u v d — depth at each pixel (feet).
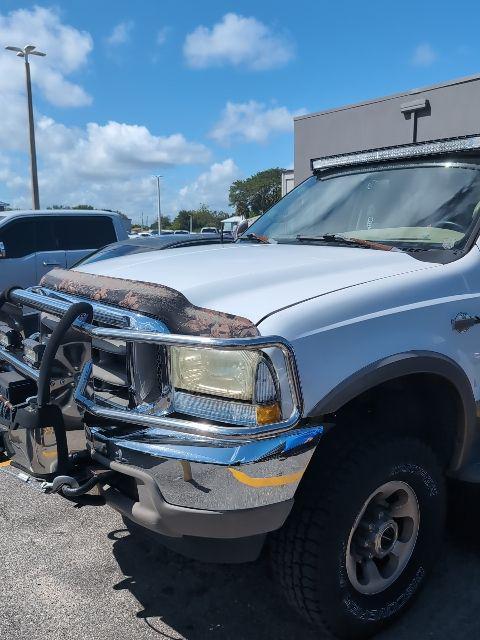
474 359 9.18
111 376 8.21
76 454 8.24
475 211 10.17
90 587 9.77
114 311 7.93
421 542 9.07
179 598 9.54
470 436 9.32
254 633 8.75
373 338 7.82
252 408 6.93
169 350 7.45
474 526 10.64
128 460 7.51
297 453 7.06
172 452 7.04
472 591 9.68
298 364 7.15
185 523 7.17
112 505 7.98
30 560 10.49
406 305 8.36
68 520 11.91
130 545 11.01
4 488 13.34
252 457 6.77
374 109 47.73
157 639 8.60
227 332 7.04
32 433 8.36
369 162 12.73
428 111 43.62
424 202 11.06
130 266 9.71
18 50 71.51
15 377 9.41
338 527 7.68
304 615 8.16
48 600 9.42
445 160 11.37
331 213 12.45
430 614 9.14
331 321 7.55
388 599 8.69
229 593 9.68
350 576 8.13
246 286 8.17
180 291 7.95
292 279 8.42
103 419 8.00
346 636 8.31
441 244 10.13
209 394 7.22
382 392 8.57
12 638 8.55
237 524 7.04
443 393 9.05
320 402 7.26
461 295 9.11
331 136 51.80
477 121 40.22
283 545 7.85
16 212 33.71
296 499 7.76
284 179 64.28
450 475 9.68
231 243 12.60
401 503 8.73
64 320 7.79
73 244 34.94
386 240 10.96
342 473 7.72
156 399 7.65
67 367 8.80
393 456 8.07
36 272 33.45
